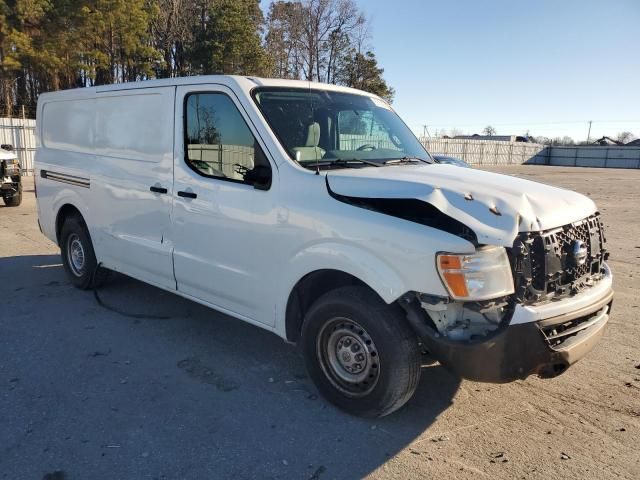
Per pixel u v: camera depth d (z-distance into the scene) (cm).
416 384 333
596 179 3231
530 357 299
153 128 474
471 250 294
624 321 545
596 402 380
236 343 478
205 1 4466
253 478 294
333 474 298
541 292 309
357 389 348
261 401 376
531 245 307
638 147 6347
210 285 435
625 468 305
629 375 423
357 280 352
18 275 683
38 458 307
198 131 432
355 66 5294
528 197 336
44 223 661
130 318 534
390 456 315
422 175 362
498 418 358
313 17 5175
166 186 462
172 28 4509
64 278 672
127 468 300
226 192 406
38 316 536
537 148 6956
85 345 467
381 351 325
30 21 3259
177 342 478
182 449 319
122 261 538
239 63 4275
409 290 308
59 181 617
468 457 315
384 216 322
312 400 379
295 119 404
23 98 3884
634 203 1708
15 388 388
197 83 432
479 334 305
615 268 779
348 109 450
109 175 532
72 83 3878
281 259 373
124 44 3769
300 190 361
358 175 349
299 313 384
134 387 393
